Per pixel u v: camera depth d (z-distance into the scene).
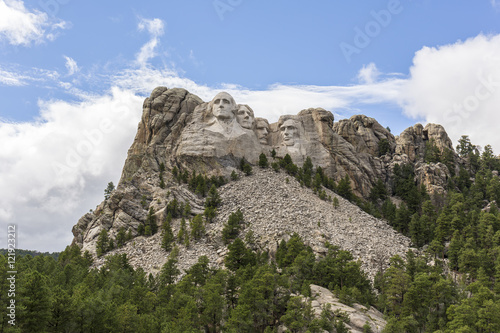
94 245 158.62
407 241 162.75
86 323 88.62
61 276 115.38
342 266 125.38
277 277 112.25
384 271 137.25
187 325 97.69
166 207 164.50
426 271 131.12
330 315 104.00
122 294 109.44
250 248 140.12
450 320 111.50
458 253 142.62
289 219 156.62
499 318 102.94
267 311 108.25
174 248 143.00
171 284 118.75
